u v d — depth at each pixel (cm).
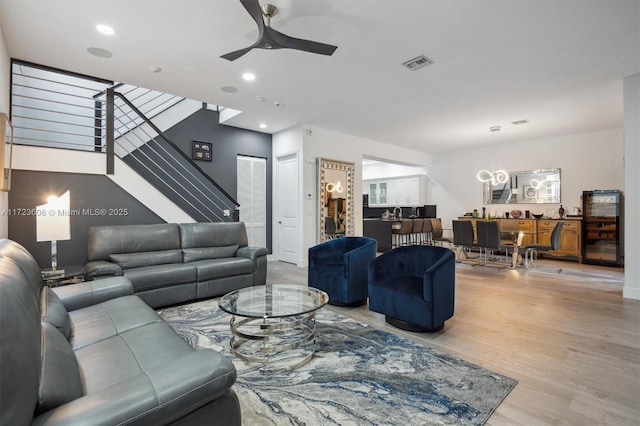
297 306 245
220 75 376
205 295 370
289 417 167
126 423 92
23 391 81
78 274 293
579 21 267
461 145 789
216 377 111
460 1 242
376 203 1108
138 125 486
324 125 600
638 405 177
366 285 359
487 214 793
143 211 431
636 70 362
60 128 494
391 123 584
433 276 266
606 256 603
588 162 661
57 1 241
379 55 328
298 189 599
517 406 177
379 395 187
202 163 577
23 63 341
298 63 345
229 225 458
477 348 249
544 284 457
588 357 234
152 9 252
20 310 97
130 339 170
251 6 203
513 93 433
